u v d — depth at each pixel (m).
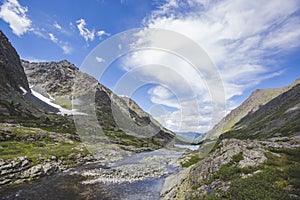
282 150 16.14
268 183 11.33
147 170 31.16
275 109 153.88
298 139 21.77
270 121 116.06
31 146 44.59
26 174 28.33
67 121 97.94
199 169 18.14
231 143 19.45
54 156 37.16
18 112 84.75
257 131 110.31
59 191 22.89
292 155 15.12
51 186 24.78
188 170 21.08
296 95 144.88
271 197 9.91
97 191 22.66
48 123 85.00
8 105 84.75
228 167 15.32
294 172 11.98
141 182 25.59
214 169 16.47
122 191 22.45
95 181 26.44
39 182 26.59
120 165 35.22
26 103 102.69
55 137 56.50
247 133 118.25
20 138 48.94
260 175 12.55
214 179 14.80
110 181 26.28
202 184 15.31
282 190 10.41
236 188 11.70
